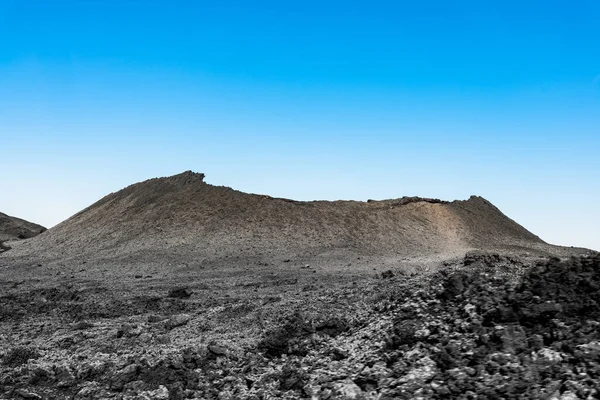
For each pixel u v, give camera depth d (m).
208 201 97.69
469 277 19.52
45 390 19.00
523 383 12.77
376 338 17.95
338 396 14.02
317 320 24.19
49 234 99.44
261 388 16.42
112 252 81.50
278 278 54.75
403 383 13.92
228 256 76.25
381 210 100.69
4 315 35.97
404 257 77.69
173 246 81.81
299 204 99.62
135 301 40.53
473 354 14.60
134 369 19.69
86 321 33.75
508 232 103.06
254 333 25.92
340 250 81.56
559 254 85.25
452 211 104.06
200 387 17.70
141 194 105.94
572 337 14.05
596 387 11.97
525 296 16.53
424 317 17.86
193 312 35.12
